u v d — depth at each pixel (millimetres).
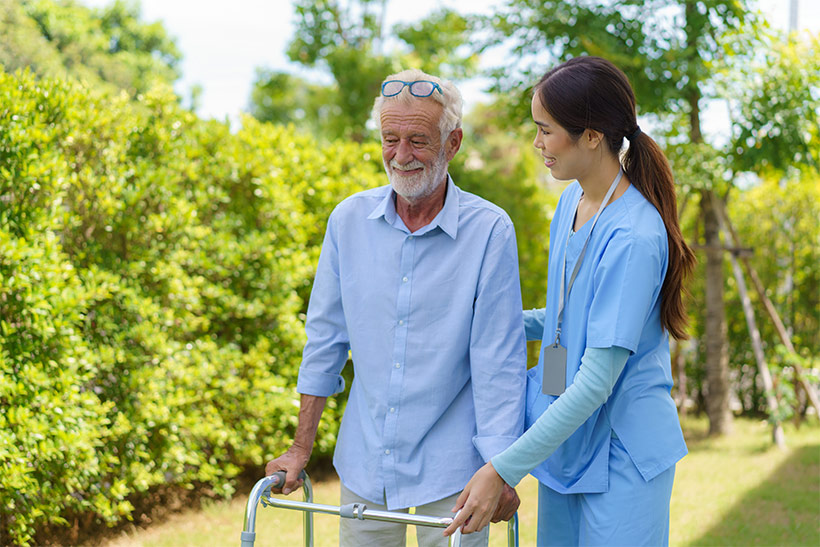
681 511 5379
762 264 9172
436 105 2160
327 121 13453
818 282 8984
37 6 18688
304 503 2115
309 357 2408
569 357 2131
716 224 7941
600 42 6844
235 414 5215
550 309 2258
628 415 2053
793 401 7457
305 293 6070
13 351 3994
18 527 4055
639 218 2006
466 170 8297
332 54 12508
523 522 5094
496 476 1980
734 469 6539
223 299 5164
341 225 2369
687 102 7535
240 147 5531
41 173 4086
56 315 4055
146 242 4836
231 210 5570
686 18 7094
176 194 5117
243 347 5523
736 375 9523
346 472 2373
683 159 7262
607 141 2051
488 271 2232
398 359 2258
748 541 4758
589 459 2123
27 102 4227
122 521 4855
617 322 1928
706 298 8070
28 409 3885
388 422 2264
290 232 5645
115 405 4582
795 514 5309
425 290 2250
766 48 7203
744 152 7266
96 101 4754
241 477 5867
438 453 2250
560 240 2244
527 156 8617
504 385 2203
